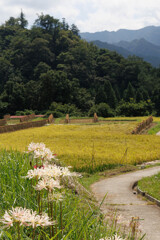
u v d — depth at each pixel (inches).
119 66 6683.1
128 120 2726.4
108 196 461.7
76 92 5078.7
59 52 7037.4
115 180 660.1
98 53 7431.1
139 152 1096.8
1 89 5713.6
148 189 485.7
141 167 853.2
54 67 6614.2
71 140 1509.6
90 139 1547.7
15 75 6082.7
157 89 5280.5
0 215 136.8
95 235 127.7
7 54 6752.0
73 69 6220.5
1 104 4901.6
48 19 7352.4
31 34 7332.7
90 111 3393.2
